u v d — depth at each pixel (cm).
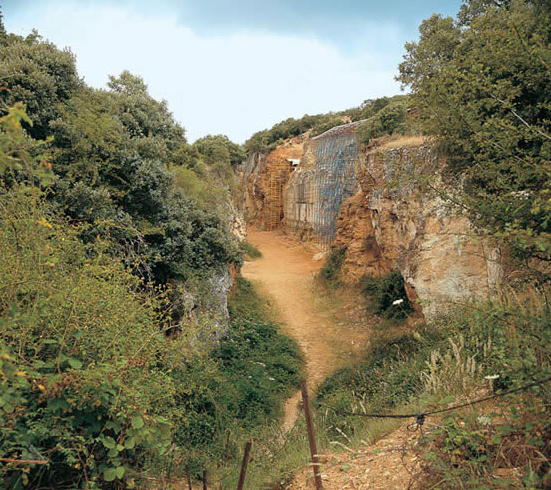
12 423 344
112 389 388
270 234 5238
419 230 1521
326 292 2488
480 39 551
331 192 3656
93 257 633
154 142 1346
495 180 494
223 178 2919
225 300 1722
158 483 489
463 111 522
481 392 493
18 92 1030
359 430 702
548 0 633
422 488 373
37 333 416
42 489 377
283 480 527
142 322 562
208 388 967
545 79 513
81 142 1091
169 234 1392
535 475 294
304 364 1697
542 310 405
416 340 1257
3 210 417
